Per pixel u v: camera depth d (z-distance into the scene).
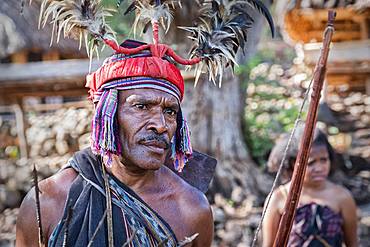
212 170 3.03
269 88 14.99
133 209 2.55
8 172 12.12
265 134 12.25
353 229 4.79
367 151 13.06
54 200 2.61
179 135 2.66
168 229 2.58
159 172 2.73
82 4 2.57
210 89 11.39
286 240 2.77
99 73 2.58
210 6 2.72
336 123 14.19
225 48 2.69
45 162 12.73
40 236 2.42
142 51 2.58
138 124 2.49
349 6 12.66
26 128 13.59
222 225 9.93
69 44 13.45
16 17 14.05
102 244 2.46
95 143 2.52
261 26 11.22
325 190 4.73
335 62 13.90
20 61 14.61
